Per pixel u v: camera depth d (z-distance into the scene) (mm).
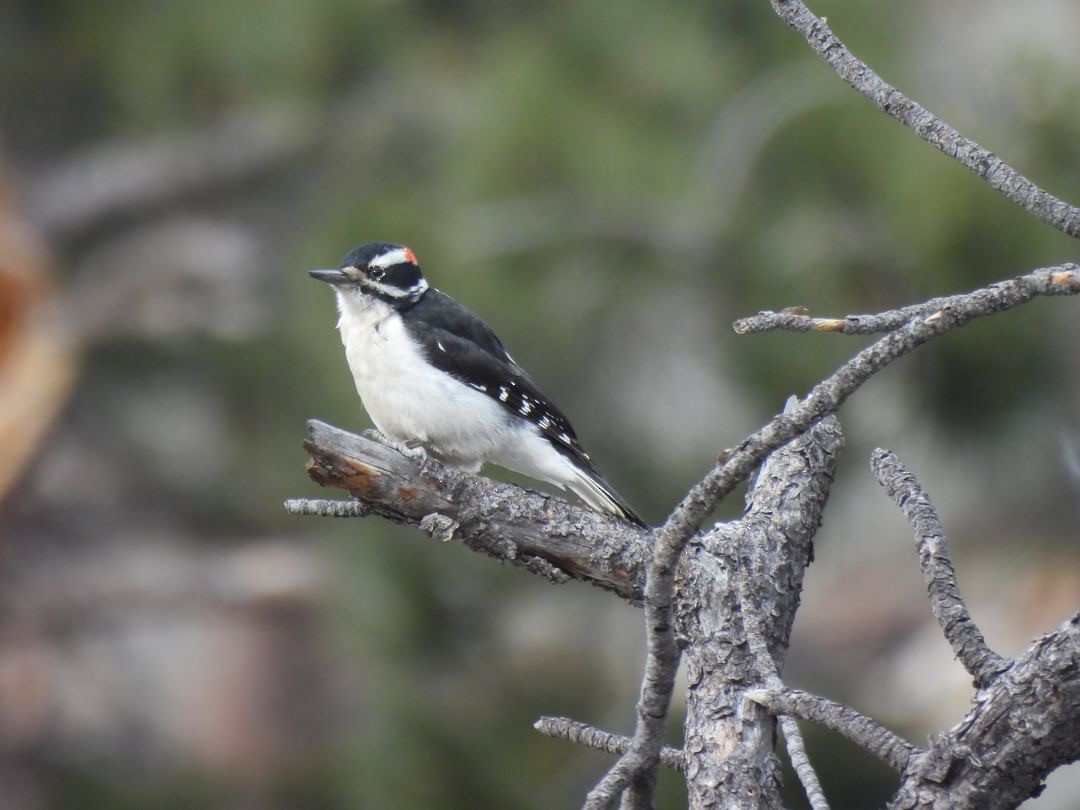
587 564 5863
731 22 12820
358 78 14562
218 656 14203
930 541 4762
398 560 10781
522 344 11359
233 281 14969
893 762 4422
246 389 13664
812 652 16250
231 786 12703
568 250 11578
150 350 14688
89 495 15117
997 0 18203
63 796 13180
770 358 10867
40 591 14711
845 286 10922
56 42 14836
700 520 4383
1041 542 14836
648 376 11500
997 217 10375
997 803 4262
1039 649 4270
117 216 16016
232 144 15328
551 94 12156
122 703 14031
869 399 11414
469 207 11875
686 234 11312
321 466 5926
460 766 10648
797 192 11367
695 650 5152
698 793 4848
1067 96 11031
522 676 11164
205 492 14789
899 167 10969
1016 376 10844
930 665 14766
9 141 16031
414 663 10961
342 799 11586
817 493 5762
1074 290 4070
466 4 14312
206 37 14148
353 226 11891
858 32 12523
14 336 14281
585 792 10711
